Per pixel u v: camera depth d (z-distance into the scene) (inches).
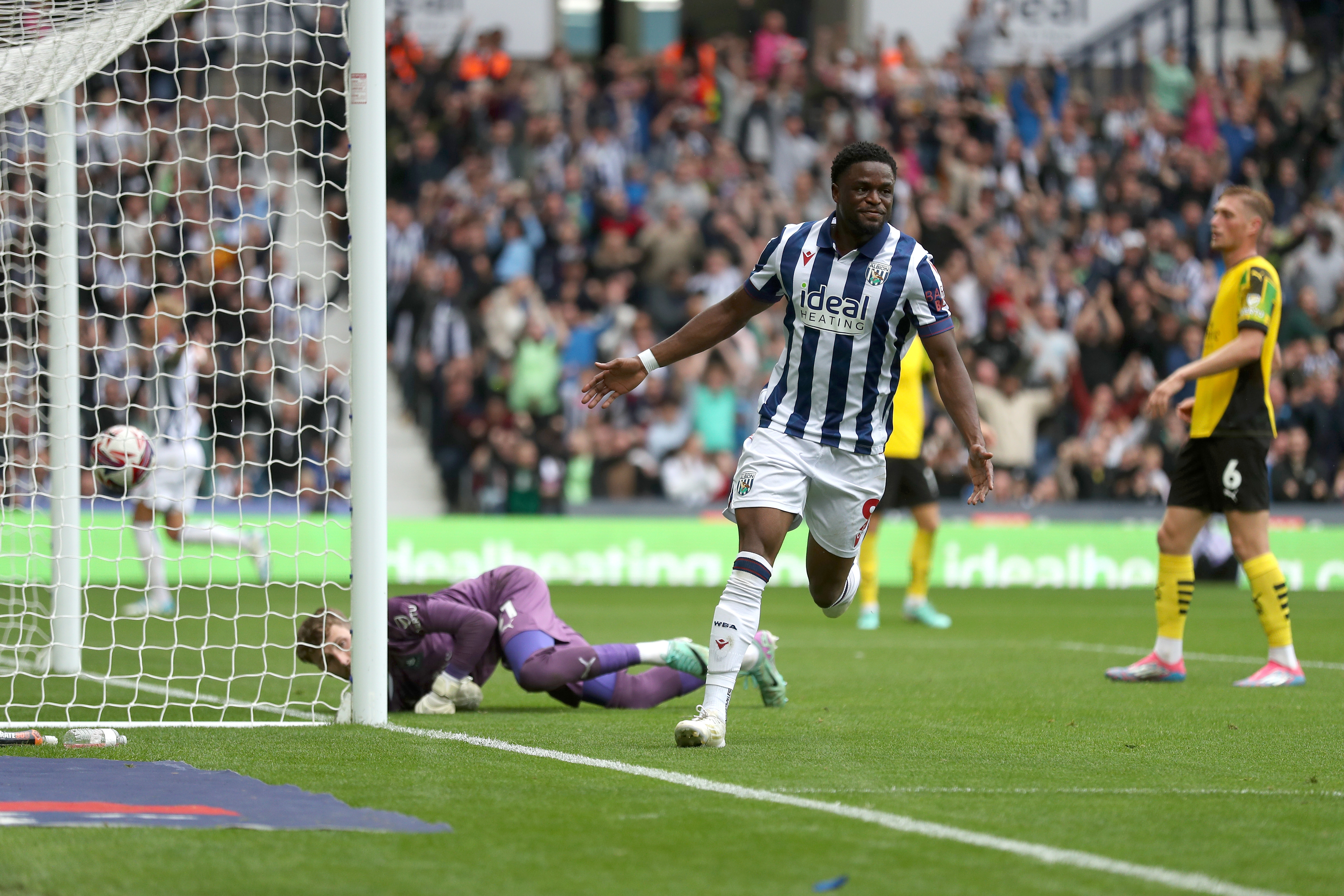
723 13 3107.8
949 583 2236.7
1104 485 2332.7
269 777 564.4
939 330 651.5
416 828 464.1
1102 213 2637.8
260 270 2162.9
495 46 2632.9
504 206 2488.9
